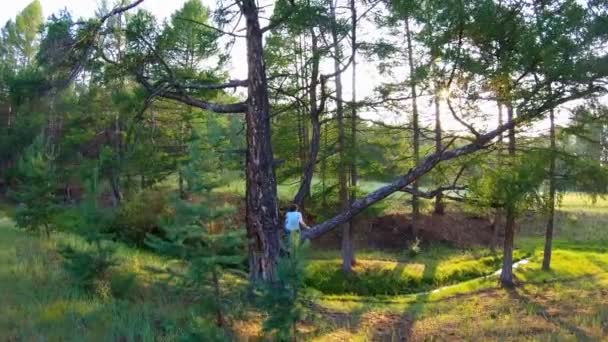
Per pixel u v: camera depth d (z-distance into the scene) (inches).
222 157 323.3
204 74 485.7
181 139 791.1
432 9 412.5
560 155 495.8
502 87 427.8
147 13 443.8
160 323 274.7
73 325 259.0
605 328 348.8
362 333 334.6
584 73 368.5
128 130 507.5
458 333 344.5
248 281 328.5
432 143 657.6
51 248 457.4
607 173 490.3
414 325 371.2
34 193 513.3
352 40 461.1
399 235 874.8
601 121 479.5
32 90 377.4
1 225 638.5
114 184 636.1
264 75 421.1
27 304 286.4
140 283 361.7
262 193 409.1
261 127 414.9
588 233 927.7
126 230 600.1
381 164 642.2
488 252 815.7
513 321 378.6
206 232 261.1
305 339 302.4
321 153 649.6
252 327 289.6
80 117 733.9
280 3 433.4
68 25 381.4
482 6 386.6
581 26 364.8
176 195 262.1
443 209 952.3
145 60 432.5
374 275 682.8
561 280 610.2
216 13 415.5
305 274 248.8
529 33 385.7
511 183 469.4
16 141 975.6
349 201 622.5
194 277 259.6
